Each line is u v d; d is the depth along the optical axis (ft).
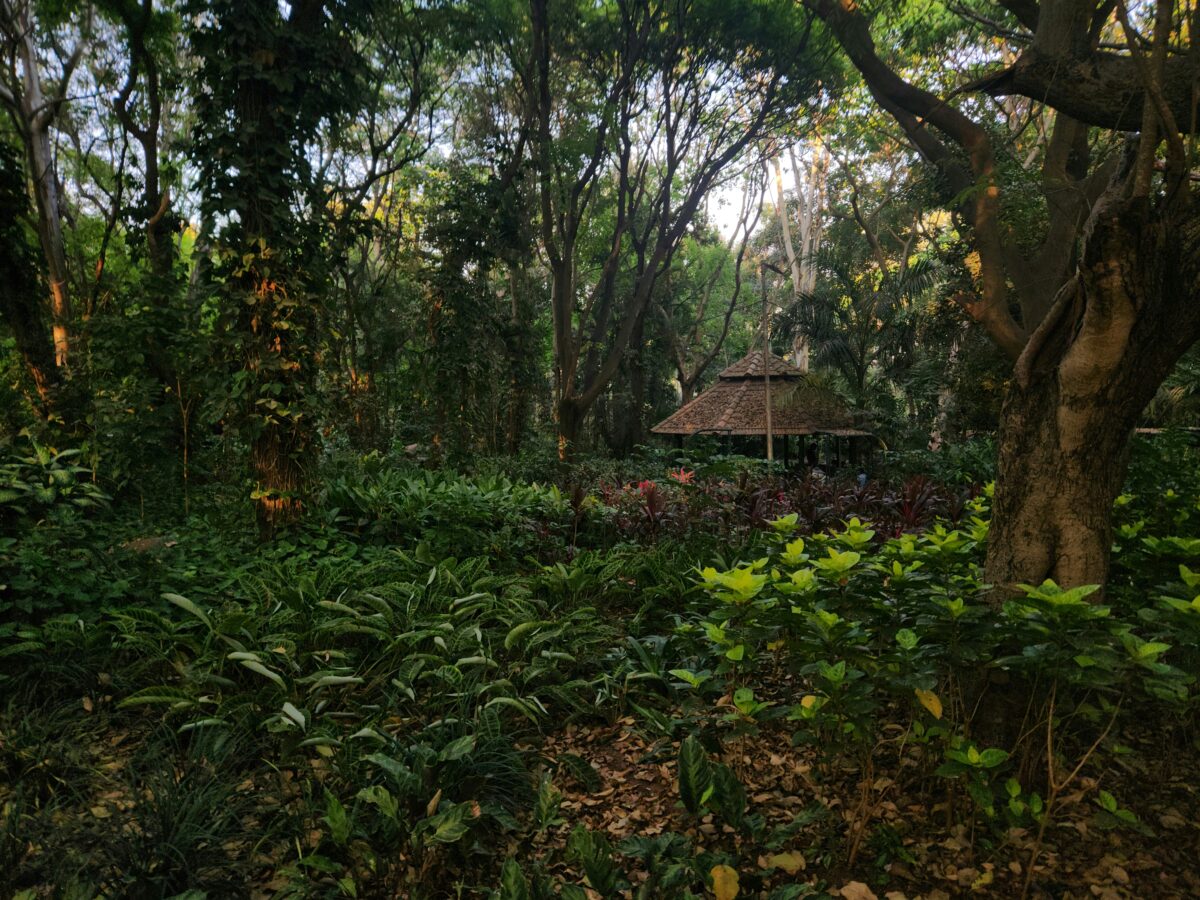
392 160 60.75
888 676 8.90
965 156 40.57
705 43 51.83
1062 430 10.64
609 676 14.44
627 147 56.54
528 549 24.20
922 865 9.21
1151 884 8.70
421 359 49.32
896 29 44.75
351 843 9.36
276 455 23.30
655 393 108.37
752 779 11.64
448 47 52.13
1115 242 9.38
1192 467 22.57
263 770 11.36
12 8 39.81
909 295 63.98
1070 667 8.24
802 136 59.11
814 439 71.20
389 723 12.73
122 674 13.41
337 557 21.61
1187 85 11.43
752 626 9.55
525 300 69.26
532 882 8.23
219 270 23.30
